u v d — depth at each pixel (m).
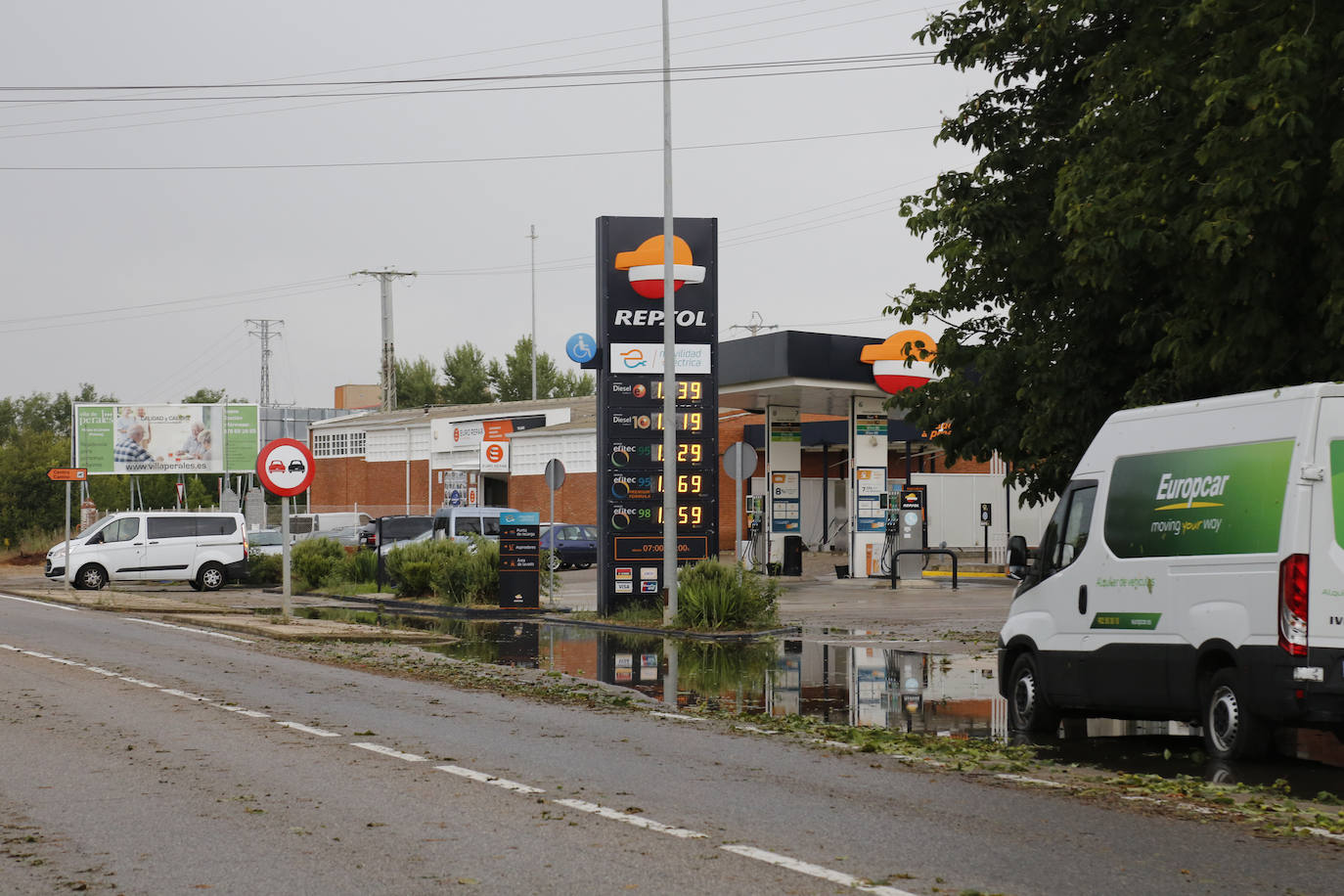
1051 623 19.83
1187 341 23.00
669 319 38.00
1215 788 14.60
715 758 16.67
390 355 142.12
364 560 59.31
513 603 44.78
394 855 11.45
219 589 62.38
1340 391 15.85
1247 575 16.30
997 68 28.25
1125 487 18.72
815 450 94.31
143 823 12.77
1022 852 11.54
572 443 90.38
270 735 18.41
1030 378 26.72
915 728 20.28
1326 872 10.88
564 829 12.48
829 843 11.88
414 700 22.50
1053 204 26.00
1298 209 22.00
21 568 90.06
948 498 71.50
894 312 29.16
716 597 36.81
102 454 118.81
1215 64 21.67
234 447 122.56
